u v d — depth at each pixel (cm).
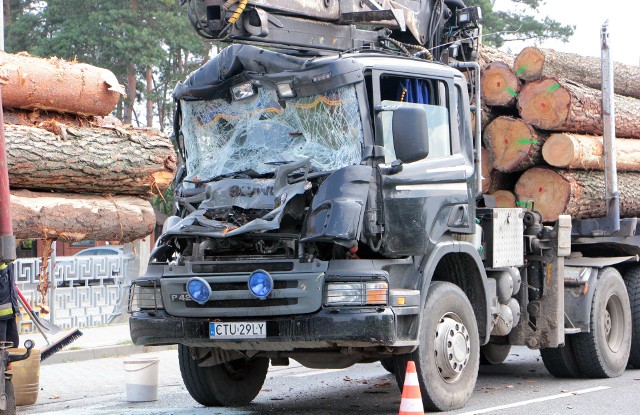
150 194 959
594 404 879
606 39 1084
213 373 896
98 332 1488
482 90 1073
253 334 755
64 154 867
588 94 1079
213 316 769
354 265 748
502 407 857
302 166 778
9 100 879
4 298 902
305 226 747
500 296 943
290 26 881
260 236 756
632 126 1192
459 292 839
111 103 939
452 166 847
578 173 1081
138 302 804
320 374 1165
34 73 880
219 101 848
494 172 1076
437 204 820
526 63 1062
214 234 761
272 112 818
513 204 1075
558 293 994
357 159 773
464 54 1020
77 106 920
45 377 1133
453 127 859
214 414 866
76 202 890
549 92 1046
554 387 1004
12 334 925
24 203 852
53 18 3294
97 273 1591
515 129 1053
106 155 897
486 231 924
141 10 3322
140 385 960
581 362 1057
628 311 1104
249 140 828
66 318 1538
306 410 883
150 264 812
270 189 778
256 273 743
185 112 873
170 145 951
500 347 1100
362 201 748
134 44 3116
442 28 1021
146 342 795
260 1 852
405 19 958
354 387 1046
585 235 1102
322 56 823
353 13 907
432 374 802
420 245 796
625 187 1152
